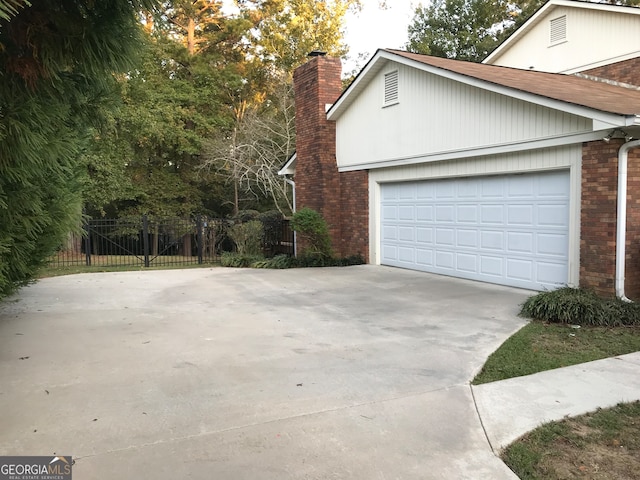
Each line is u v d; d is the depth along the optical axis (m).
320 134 14.07
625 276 7.34
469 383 4.49
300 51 27.56
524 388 4.33
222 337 6.09
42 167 4.39
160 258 17.06
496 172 9.36
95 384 4.47
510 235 9.27
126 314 7.46
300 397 4.15
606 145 7.35
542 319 6.83
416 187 11.70
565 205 8.19
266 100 27.53
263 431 3.53
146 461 3.12
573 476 3.00
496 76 9.88
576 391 4.25
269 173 21.89
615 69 13.23
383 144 12.34
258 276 11.60
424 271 11.56
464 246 10.38
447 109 10.31
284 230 15.84
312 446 3.32
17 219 4.71
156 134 21.52
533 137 8.44
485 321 6.82
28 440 3.39
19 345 5.73
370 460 3.16
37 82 3.85
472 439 3.44
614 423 3.66
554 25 14.99
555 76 12.15
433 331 6.32
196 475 2.97
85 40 3.86
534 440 3.43
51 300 8.64
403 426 3.62
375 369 4.86
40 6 3.68
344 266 13.09
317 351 5.48
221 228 16.28
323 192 14.09
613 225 7.30
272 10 27.67
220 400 4.09
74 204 6.37
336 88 14.30
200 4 25.25
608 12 13.37
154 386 4.41
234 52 26.69
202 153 24.20
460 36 28.14
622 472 3.03
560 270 8.30
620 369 4.81
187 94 23.41
